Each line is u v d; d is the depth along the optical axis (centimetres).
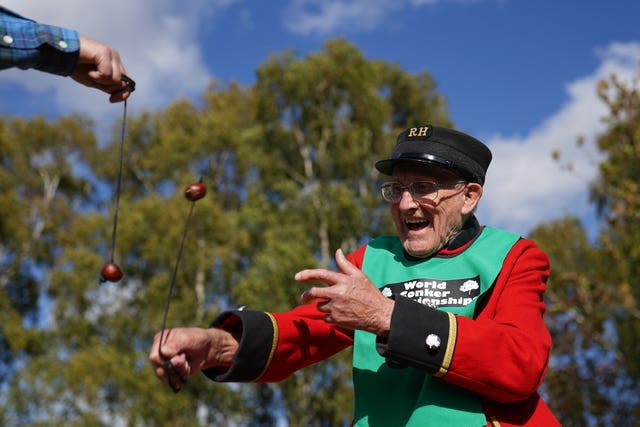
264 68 2478
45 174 2689
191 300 2170
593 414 1931
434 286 246
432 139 254
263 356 245
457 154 253
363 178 2425
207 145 2500
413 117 2572
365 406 245
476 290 241
